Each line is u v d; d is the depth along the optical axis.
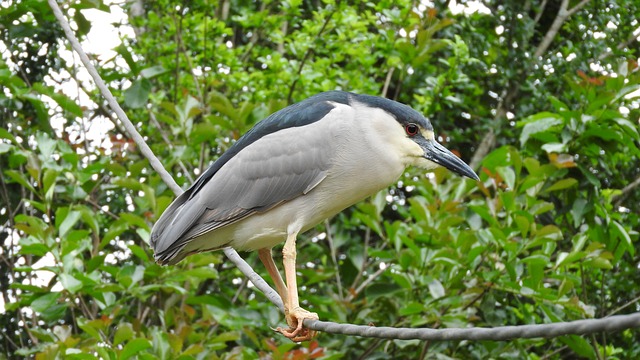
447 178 11.23
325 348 10.38
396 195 14.76
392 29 13.20
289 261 7.65
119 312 11.18
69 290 9.83
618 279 12.29
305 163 7.76
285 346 9.54
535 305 11.17
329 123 7.82
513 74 14.95
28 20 12.37
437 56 15.38
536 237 9.84
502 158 10.88
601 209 10.59
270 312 10.94
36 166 10.59
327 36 13.23
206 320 10.75
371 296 10.91
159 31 14.05
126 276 10.20
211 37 13.78
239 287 13.44
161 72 11.95
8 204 12.48
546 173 10.12
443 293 10.26
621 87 10.43
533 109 14.57
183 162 12.82
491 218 10.28
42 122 11.25
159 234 8.05
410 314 10.28
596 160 10.59
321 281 12.94
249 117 11.69
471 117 15.31
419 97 12.71
